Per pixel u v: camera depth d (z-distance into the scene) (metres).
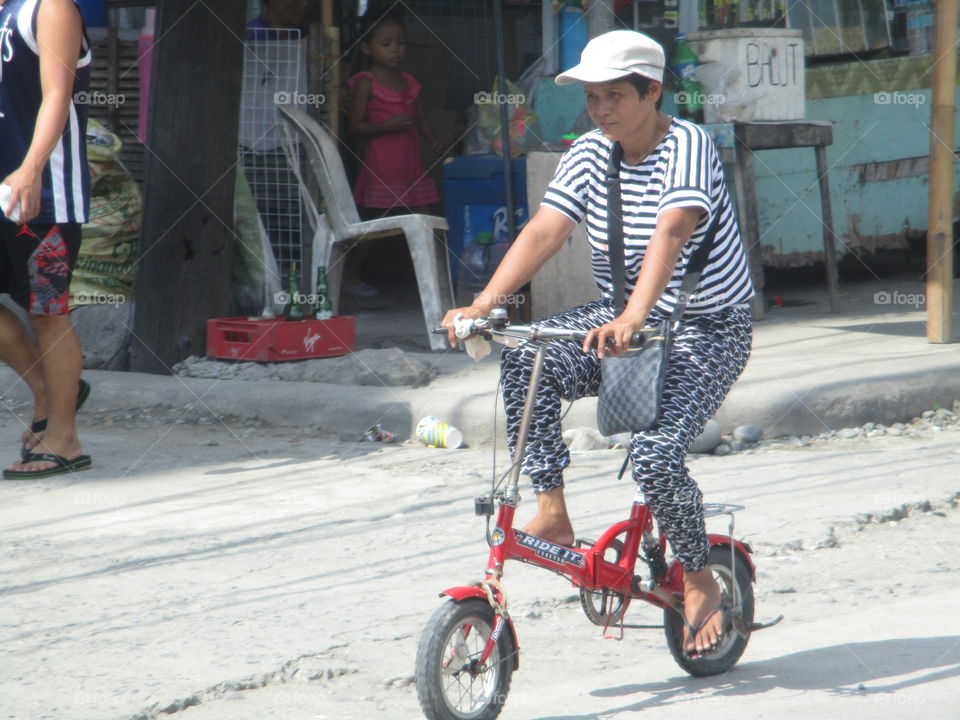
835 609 13.51
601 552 10.74
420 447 22.16
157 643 12.57
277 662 11.93
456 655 9.98
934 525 16.61
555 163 28.81
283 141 30.67
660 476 10.35
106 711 10.88
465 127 39.62
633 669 11.85
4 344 20.20
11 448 22.42
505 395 10.94
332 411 23.31
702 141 11.04
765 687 11.20
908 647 12.12
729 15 34.06
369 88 35.00
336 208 28.97
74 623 13.29
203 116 26.31
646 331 10.21
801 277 38.25
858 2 35.84
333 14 37.34
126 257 28.86
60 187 19.00
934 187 25.56
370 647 12.38
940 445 20.50
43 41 18.42
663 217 10.70
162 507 18.27
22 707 11.01
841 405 21.66
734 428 21.56
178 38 26.06
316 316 27.38
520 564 15.11
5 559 15.79
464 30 39.75
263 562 15.43
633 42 10.79
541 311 29.42
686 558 10.78
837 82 35.91
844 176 35.88
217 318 27.11
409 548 15.86
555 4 31.89
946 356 24.14
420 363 24.95
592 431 21.52
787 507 17.06
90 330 27.95
